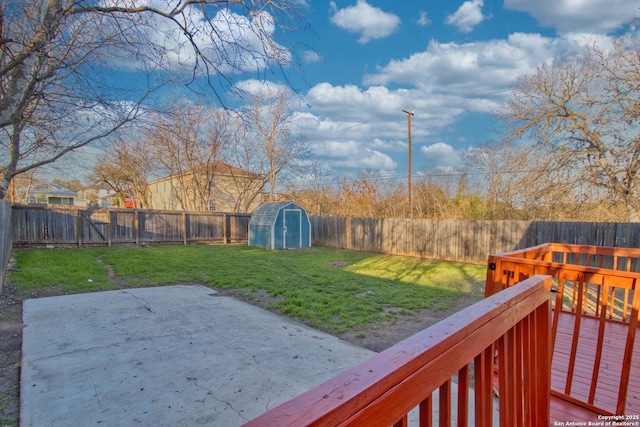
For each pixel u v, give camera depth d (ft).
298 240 44.68
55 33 11.73
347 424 2.08
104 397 8.08
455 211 50.31
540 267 7.61
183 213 44.39
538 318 5.47
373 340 12.25
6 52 10.80
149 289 19.49
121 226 39.11
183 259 30.37
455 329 3.16
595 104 33.30
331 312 15.19
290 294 18.11
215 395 8.25
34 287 18.88
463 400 3.24
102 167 59.82
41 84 14.37
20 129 19.94
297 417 1.92
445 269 28.32
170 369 9.57
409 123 50.90
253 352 10.82
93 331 12.45
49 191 98.27
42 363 9.81
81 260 26.86
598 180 33.86
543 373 5.54
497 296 4.32
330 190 68.80
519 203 42.47
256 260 31.24
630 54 30.50
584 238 26.58
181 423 7.14
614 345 9.59
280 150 64.28
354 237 43.24
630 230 24.50
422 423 2.78
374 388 2.29
